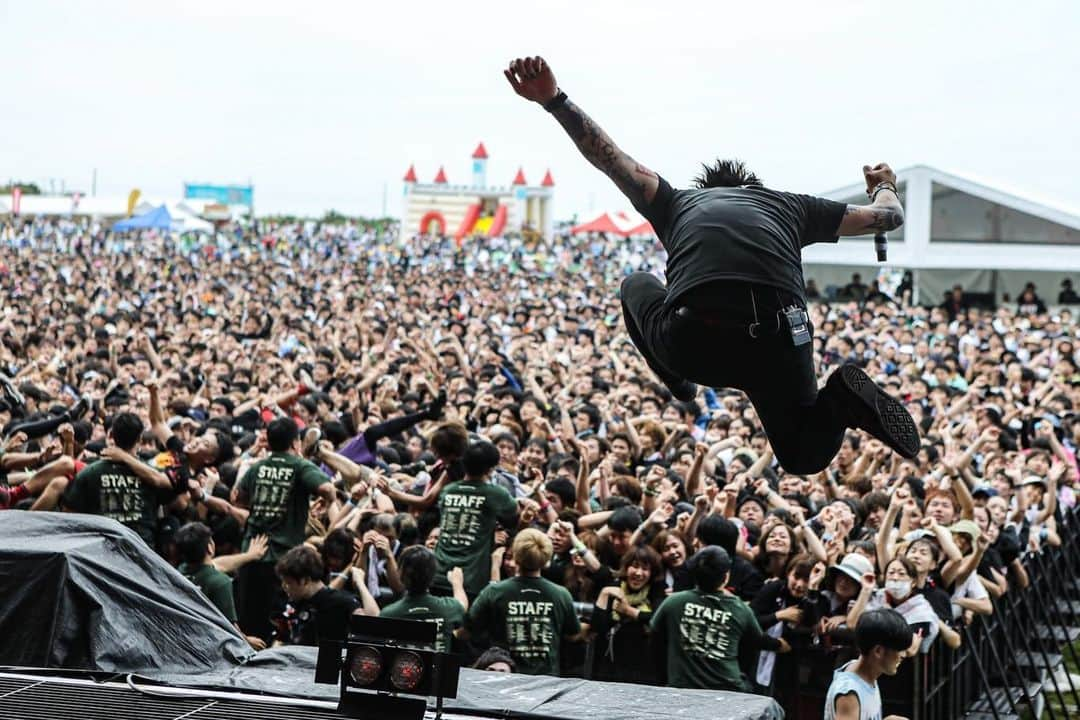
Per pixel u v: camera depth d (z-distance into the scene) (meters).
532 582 8.40
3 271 44.31
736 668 8.09
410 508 10.60
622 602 8.87
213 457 11.29
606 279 54.66
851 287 43.28
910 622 8.58
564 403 17.34
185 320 29.64
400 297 37.84
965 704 10.02
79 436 12.02
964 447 15.55
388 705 4.86
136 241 71.69
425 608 8.15
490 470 9.61
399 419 12.39
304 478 9.90
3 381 15.52
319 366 20.39
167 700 5.19
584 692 5.44
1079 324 36.50
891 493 10.96
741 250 4.19
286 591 9.07
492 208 90.56
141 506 9.70
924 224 40.38
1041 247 39.62
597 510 11.12
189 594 6.18
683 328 4.22
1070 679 11.55
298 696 5.26
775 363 4.25
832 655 8.77
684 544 9.08
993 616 10.77
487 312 35.91
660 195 4.45
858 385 4.46
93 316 28.34
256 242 78.19
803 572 8.86
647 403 15.91
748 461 13.68
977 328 29.94
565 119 4.38
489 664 7.85
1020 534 11.90
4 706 5.05
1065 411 18.77
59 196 81.38
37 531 6.14
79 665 5.71
